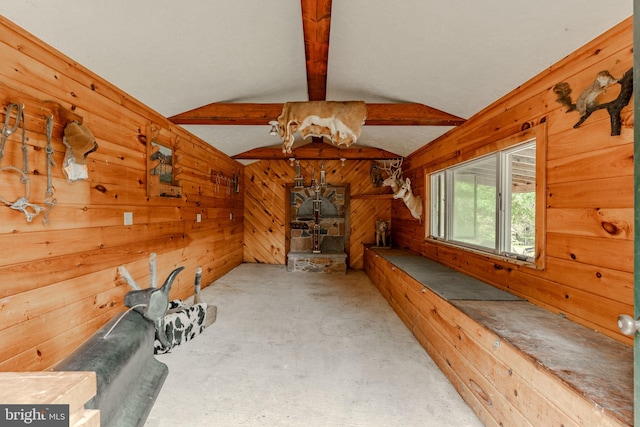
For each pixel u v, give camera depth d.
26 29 1.68
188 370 2.21
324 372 2.20
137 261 2.80
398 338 2.80
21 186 1.66
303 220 6.38
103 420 0.94
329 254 5.87
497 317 1.83
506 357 1.49
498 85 2.35
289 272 5.69
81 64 2.11
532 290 2.11
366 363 2.33
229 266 5.70
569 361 1.30
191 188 4.02
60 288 1.93
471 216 3.53
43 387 0.61
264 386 2.02
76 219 2.06
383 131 4.27
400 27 1.98
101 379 0.94
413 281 2.88
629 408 1.01
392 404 1.85
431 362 2.36
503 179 2.56
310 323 3.16
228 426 1.65
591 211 1.65
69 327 2.00
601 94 1.59
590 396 1.07
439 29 1.91
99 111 2.30
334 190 6.32
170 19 1.87
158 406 1.81
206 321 2.99
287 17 2.02
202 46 2.22
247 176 6.49
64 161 1.91
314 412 1.77
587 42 1.67
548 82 1.97
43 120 1.80
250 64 2.60
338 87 3.17
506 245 2.56
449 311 2.12
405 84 2.78
